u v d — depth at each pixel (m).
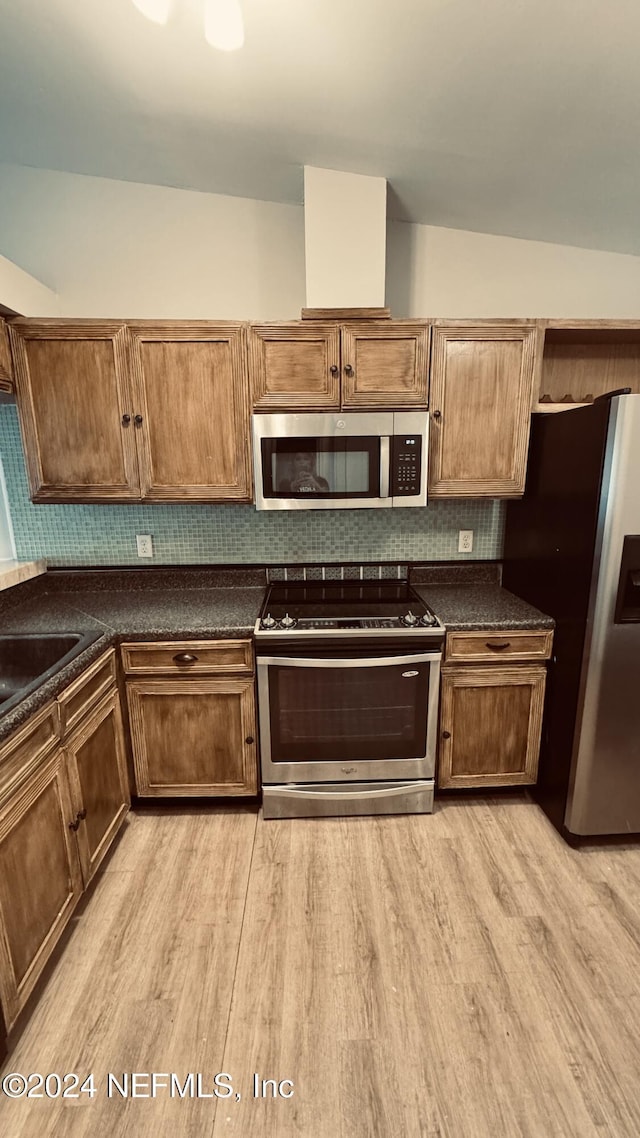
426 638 1.97
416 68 1.38
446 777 2.15
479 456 2.12
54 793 1.47
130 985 1.45
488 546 2.51
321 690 2.02
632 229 2.16
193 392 2.03
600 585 1.72
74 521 2.42
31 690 1.39
